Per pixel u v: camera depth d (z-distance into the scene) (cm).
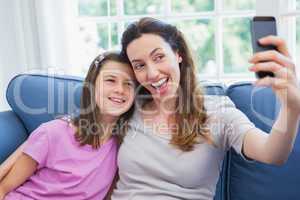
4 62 177
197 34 179
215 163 105
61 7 171
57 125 113
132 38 107
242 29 175
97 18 185
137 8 186
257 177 111
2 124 126
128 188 107
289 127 83
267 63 77
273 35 84
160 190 102
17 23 174
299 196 108
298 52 157
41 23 170
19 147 118
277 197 109
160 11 183
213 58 178
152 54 105
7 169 109
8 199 106
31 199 106
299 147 109
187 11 182
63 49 173
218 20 174
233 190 116
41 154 108
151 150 106
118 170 112
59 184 107
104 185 109
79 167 108
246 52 175
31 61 176
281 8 152
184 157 102
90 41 189
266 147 87
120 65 114
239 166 114
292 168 109
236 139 97
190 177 101
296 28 159
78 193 107
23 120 134
